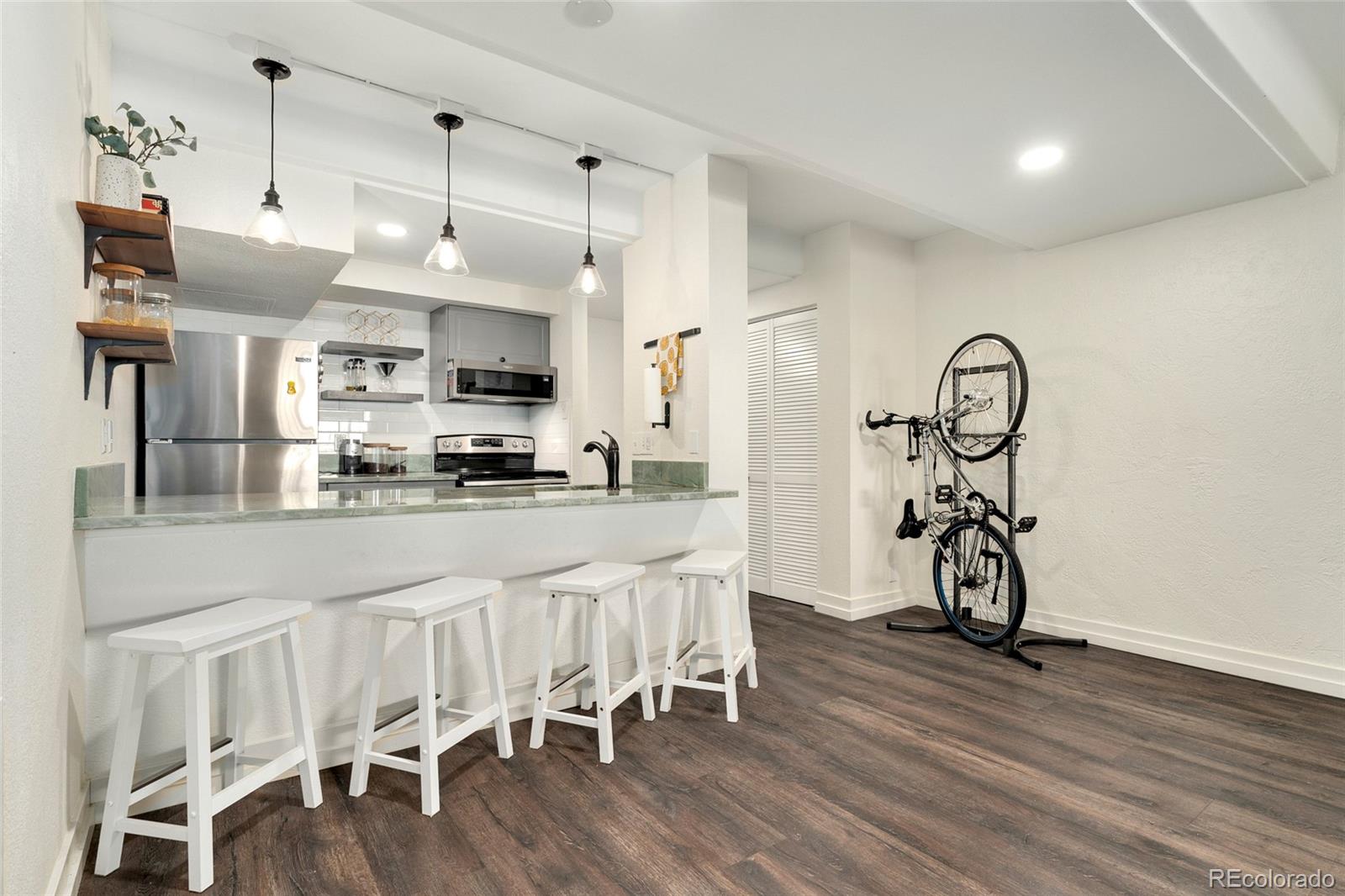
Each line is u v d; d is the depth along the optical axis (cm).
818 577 438
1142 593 338
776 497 478
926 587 443
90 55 183
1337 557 279
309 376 374
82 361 178
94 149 190
